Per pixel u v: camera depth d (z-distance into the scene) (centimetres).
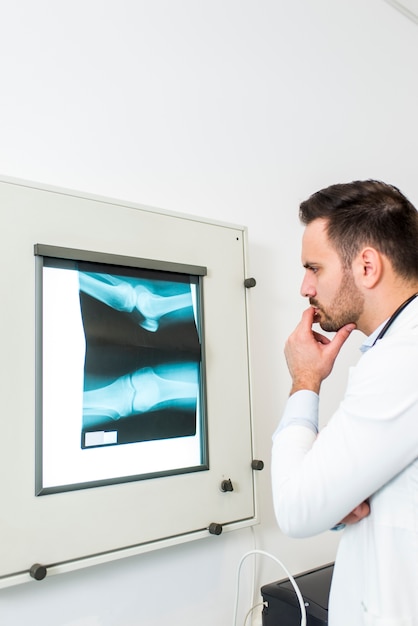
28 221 98
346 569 77
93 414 101
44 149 112
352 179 172
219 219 138
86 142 118
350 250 80
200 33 143
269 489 136
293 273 151
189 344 117
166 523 108
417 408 65
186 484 112
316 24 172
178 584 116
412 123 199
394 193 82
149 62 132
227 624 122
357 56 183
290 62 162
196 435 116
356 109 179
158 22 135
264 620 116
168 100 133
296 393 81
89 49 122
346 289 81
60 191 102
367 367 70
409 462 67
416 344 68
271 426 138
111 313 106
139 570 111
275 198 151
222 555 124
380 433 65
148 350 110
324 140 167
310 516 67
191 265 120
